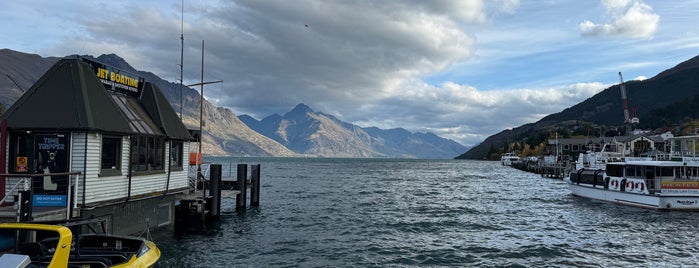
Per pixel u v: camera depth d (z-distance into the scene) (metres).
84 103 18.33
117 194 19.86
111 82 21.92
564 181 82.75
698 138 45.00
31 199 14.88
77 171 17.52
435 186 70.88
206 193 31.20
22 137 18.03
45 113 18.00
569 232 28.47
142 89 24.73
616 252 22.73
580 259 21.28
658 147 99.94
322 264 20.34
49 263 11.40
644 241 25.48
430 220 33.62
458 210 39.84
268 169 146.25
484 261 20.97
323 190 61.47
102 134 18.84
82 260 13.29
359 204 44.28
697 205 37.38
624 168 41.78
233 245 24.02
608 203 43.91
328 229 29.42
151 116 24.22
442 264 20.45
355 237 26.72
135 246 15.44
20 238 12.08
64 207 17.12
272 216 34.94
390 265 20.25
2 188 17.38
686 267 19.92
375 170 143.50
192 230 28.12
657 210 37.88
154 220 23.38
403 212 38.28
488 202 46.75
